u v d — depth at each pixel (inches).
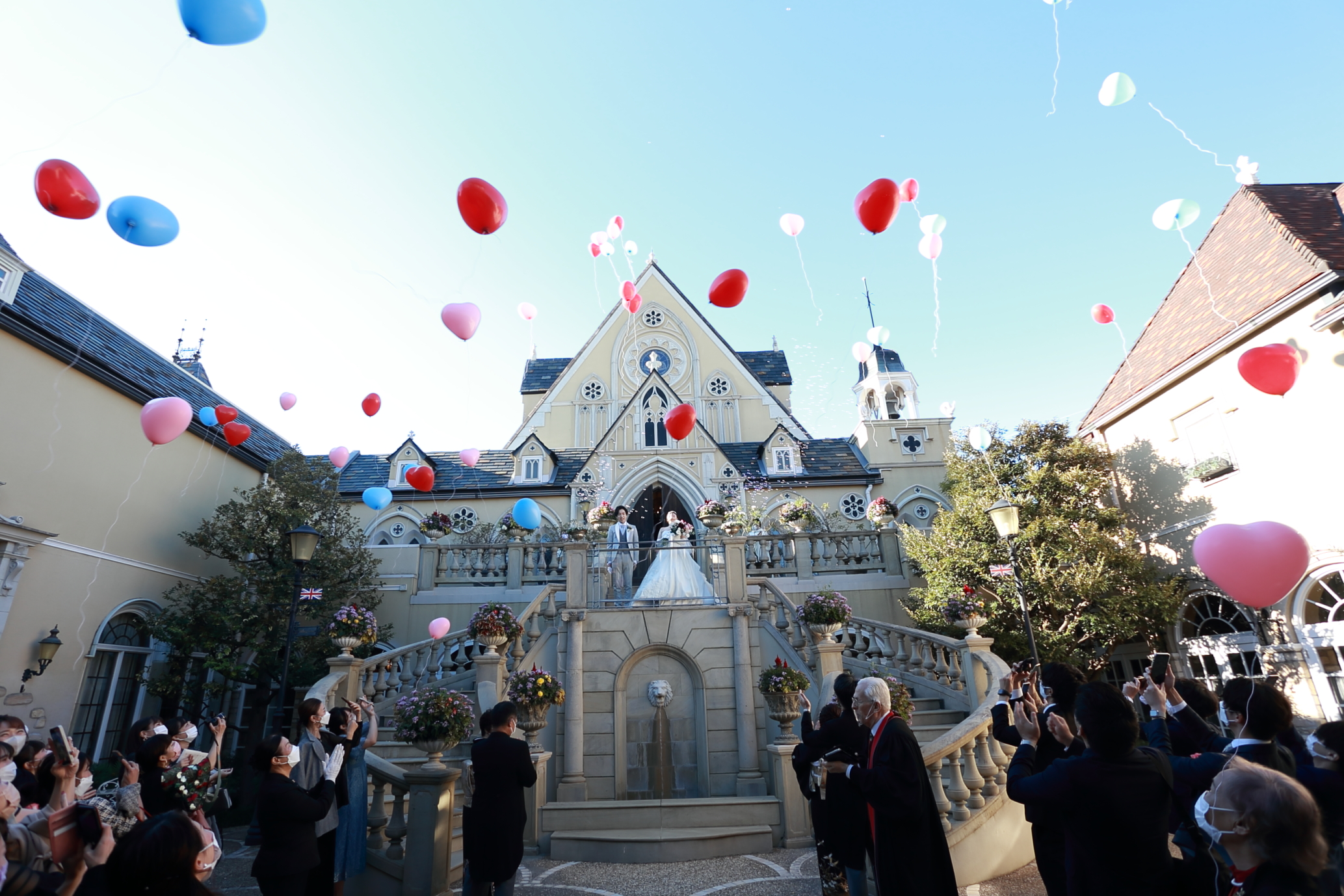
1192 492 580.1
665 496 923.4
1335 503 454.3
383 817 267.6
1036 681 192.9
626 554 557.0
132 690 569.6
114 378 560.4
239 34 214.1
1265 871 91.5
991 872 263.4
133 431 585.6
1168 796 125.6
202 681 570.6
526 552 664.4
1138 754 128.1
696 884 279.0
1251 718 157.1
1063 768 128.6
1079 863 126.0
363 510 918.4
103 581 542.0
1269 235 544.4
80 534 524.1
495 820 211.8
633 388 1109.1
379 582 667.4
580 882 287.3
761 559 661.9
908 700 351.6
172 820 98.5
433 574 655.8
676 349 1138.7
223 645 542.9
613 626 474.3
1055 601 533.3
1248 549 220.5
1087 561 547.2
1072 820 127.0
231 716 657.0
